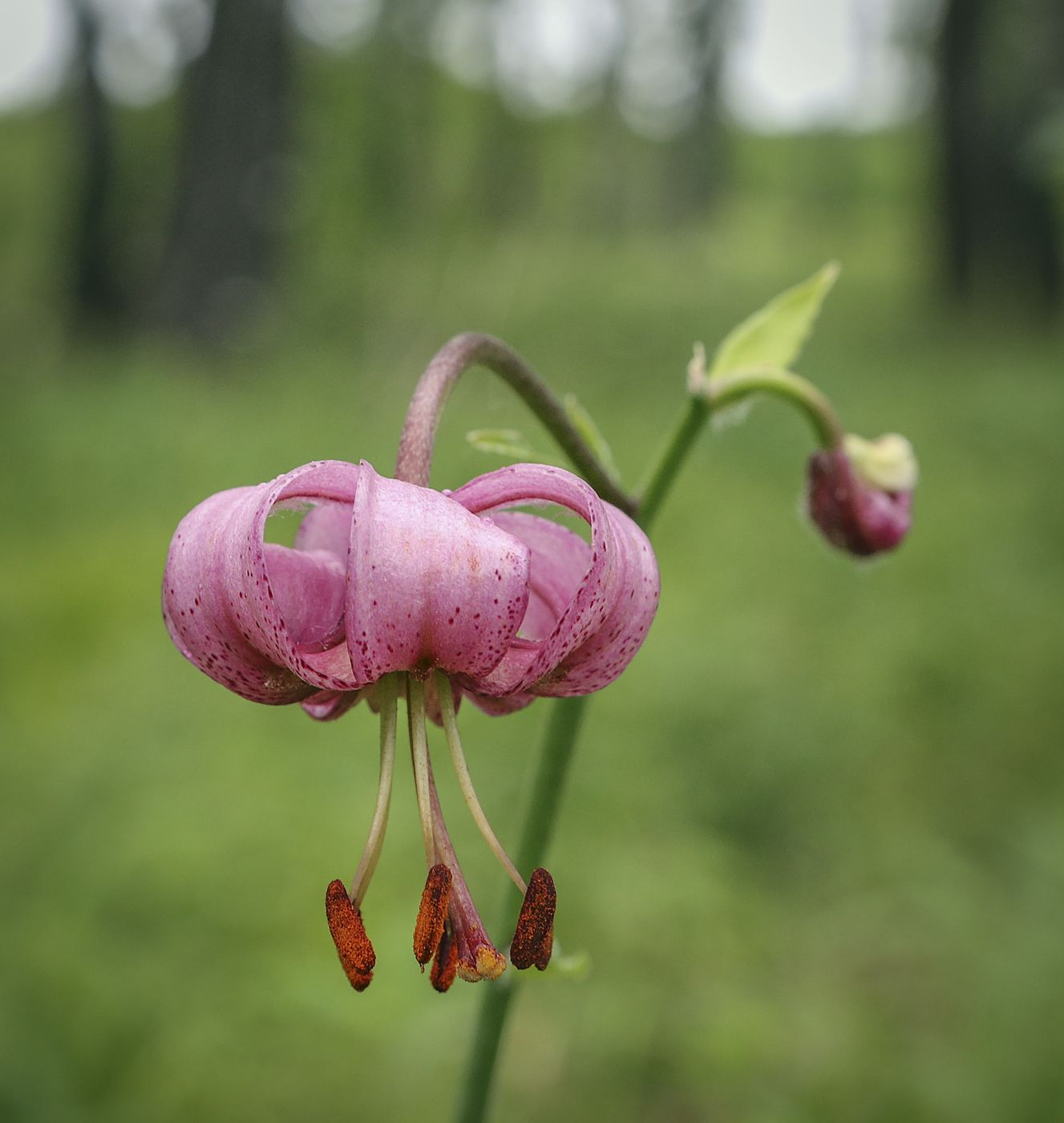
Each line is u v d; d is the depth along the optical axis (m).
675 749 3.72
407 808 3.50
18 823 3.43
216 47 12.87
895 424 9.34
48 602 5.66
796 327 1.77
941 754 4.20
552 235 19.50
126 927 2.96
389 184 14.77
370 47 16.09
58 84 16.80
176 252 13.02
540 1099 2.75
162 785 3.49
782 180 32.84
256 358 12.01
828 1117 2.59
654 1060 2.79
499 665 1.09
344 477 1.07
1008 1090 2.45
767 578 5.85
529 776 1.56
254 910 3.01
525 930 1.12
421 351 11.62
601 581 1.05
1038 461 7.83
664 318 14.89
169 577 1.07
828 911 3.34
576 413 1.59
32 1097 2.45
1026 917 2.89
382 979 2.75
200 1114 2.56
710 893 3.02
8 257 19.64
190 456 8.20
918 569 5.74
